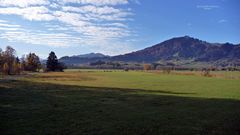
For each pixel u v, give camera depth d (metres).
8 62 123.38
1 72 119.75
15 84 55.53
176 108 26.73
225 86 61.78
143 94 41.06
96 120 19.80
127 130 16.92
